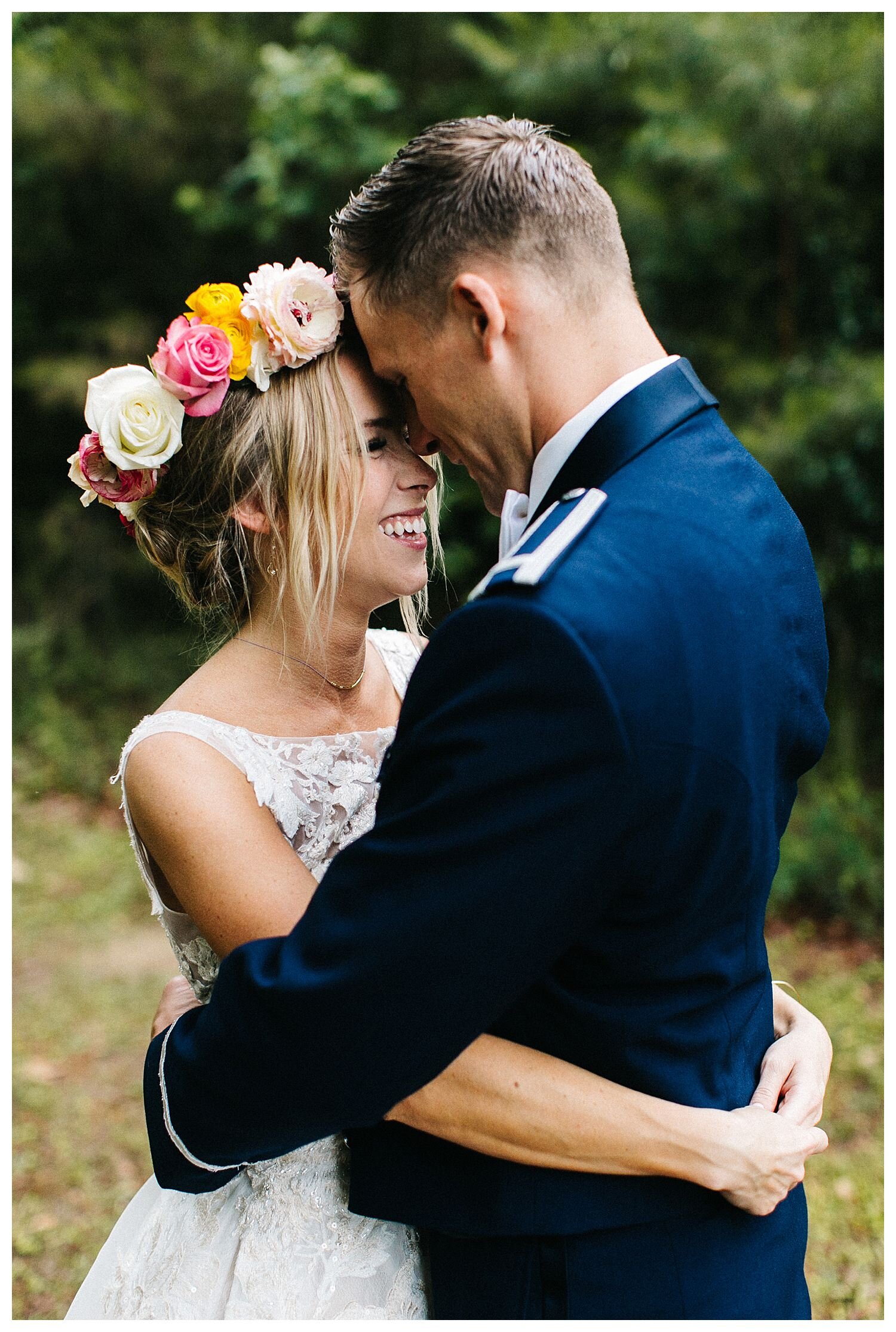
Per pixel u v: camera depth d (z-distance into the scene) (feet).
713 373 18.79
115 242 25.76
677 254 18.69
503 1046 3.73
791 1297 3.97
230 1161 3.94
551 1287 3.77
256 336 4.46
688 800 3.29
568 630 3.14
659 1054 3.67
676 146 17.40
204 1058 3.75
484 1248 3.95
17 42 24.64
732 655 3.43
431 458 4.75
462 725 3.27
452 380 3.92
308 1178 4.53
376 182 3.95
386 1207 4.11
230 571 4.80
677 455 3.70
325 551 4.51
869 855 16.49
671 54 18.08
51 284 26.23
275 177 20.42
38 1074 13.05
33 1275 9.62
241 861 4.23
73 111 23.65
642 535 3.44
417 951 3.28
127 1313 4.63
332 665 4.84
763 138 17.26
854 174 18.16
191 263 25.58
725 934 3.78
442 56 21.12
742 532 3.65
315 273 4.43
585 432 3.70
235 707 4.67
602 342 3.78
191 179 24.59
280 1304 4.34
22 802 21.50
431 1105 3.77
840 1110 11.94
